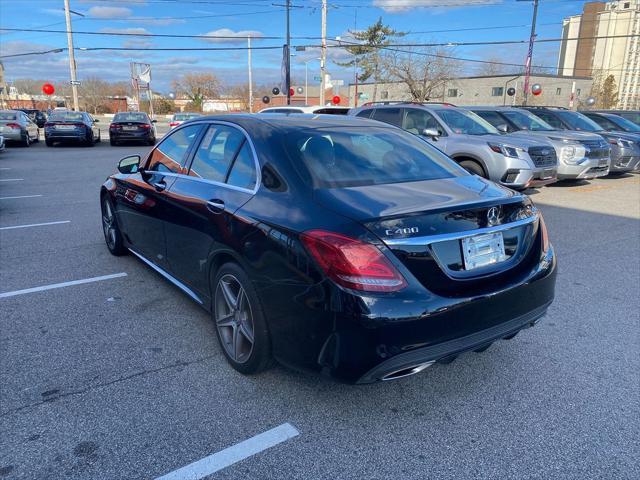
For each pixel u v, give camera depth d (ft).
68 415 9.25
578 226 24.76
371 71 153.07
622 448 8.54
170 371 10.83
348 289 7.98
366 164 10.70
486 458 8.31
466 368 11.13
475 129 31.42
